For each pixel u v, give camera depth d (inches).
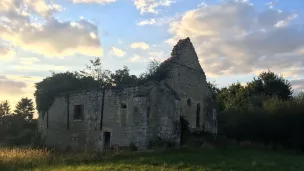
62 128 1252.5
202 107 1242.0
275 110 1322.6
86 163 710.5
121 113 1063.6
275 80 2108.8
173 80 1101.7
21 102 3383.4
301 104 1291.8
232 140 1338.6
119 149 976.3
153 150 915.4
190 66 1205.1
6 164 687.1
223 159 768.9
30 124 2261.3
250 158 819.4
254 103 1829.5
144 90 1027.3
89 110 1163.3
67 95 1251.8
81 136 1174.3
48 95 1337.4
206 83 1290.6
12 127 2213.3
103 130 1104.8
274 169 654.5
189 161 717.9
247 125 1336.1
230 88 2297.0
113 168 626.5
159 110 1021.2
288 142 1236.5
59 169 621.6
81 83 1401.3
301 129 1211.9
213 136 1185.4
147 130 991.6
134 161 708.7
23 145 1568.7
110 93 1109.7
